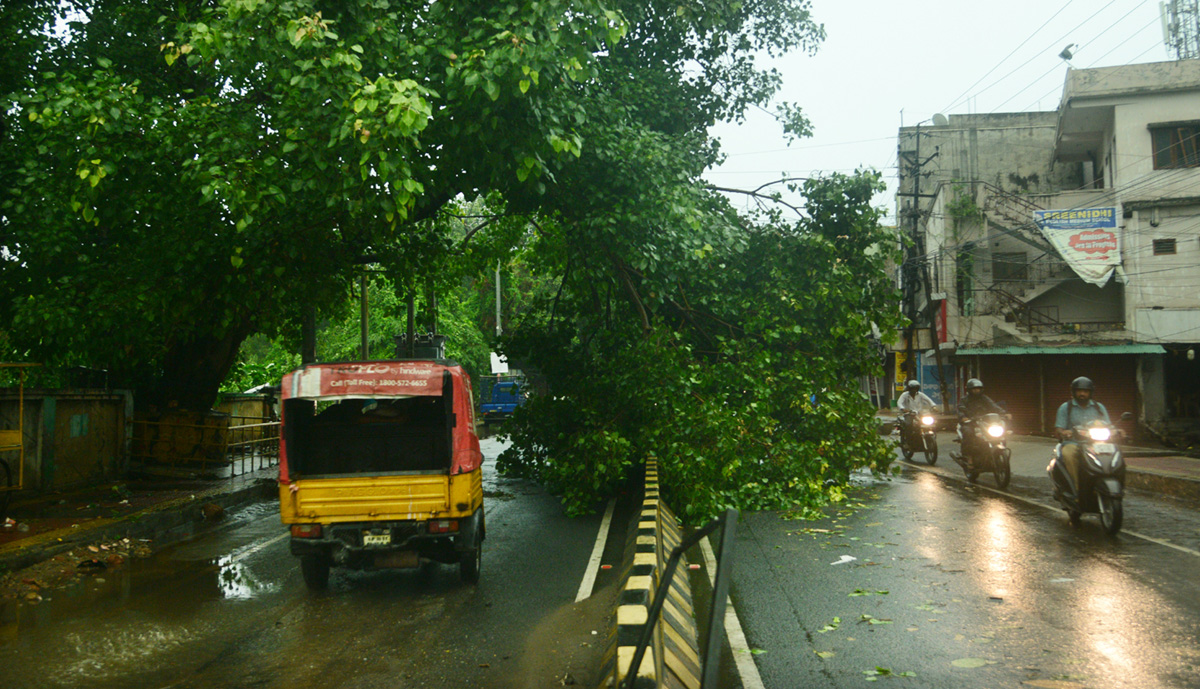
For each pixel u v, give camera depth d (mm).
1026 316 30484
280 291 11844
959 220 31844
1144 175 27766
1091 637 5434
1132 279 27766
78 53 13234
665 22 14227
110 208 10180
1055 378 30016
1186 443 25234
